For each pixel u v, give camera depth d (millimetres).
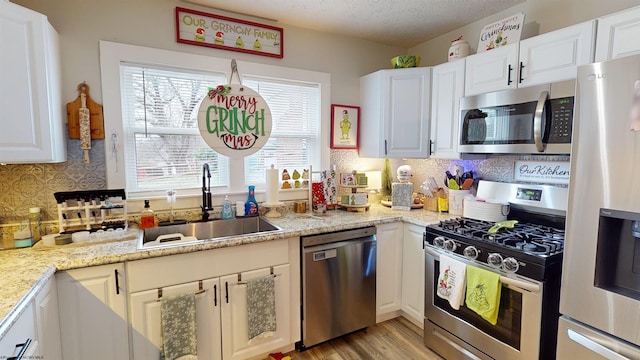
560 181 2023
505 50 2012
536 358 1553
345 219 2389
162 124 2268
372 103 2848
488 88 2129
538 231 1921
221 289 1844
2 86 1496
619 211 1196
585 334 1344
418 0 2217
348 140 2992
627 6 1781
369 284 2344
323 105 2836
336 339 2322
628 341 1215
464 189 2561
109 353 1609
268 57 2555
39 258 1517
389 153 2744
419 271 2357
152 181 2266
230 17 2387
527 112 1838
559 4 2068
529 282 1558
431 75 2578
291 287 2092
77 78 1964
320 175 2791
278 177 2504
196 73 2336
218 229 2314
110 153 2066
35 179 1912
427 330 2195
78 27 1952
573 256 1357
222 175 2496
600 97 1233
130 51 2080
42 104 1641
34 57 1601
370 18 2516
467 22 2604
